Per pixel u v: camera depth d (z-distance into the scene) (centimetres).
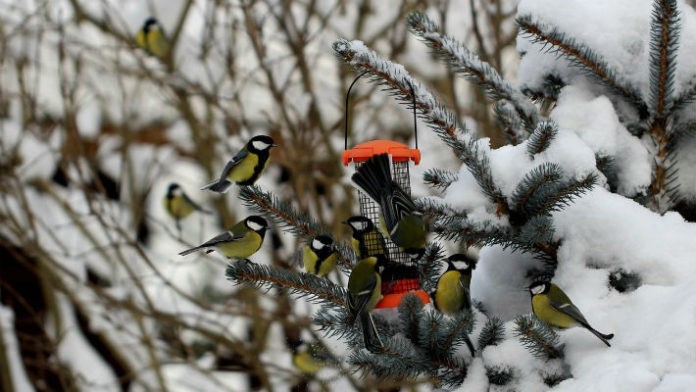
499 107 572
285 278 519
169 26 1628
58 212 1664
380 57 546
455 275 546
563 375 450
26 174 1631
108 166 1720
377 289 491
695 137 530
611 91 532
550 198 479
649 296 444
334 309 524
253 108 1666
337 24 1653
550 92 561
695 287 422
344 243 646
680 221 482
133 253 1605
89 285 1361
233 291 1595
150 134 1753
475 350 485
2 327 1526
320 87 1667
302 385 1284
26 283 1648
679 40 515
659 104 510
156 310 1358
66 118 1477
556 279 490
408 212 546
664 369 394
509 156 512
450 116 527
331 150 1502
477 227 498
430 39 559
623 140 517
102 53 1631
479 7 1437
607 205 487
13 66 1678
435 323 452
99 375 1559
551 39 520
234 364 1636
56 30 1514
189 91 1573
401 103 552
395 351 458
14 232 1405
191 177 1764
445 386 485
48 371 1588
